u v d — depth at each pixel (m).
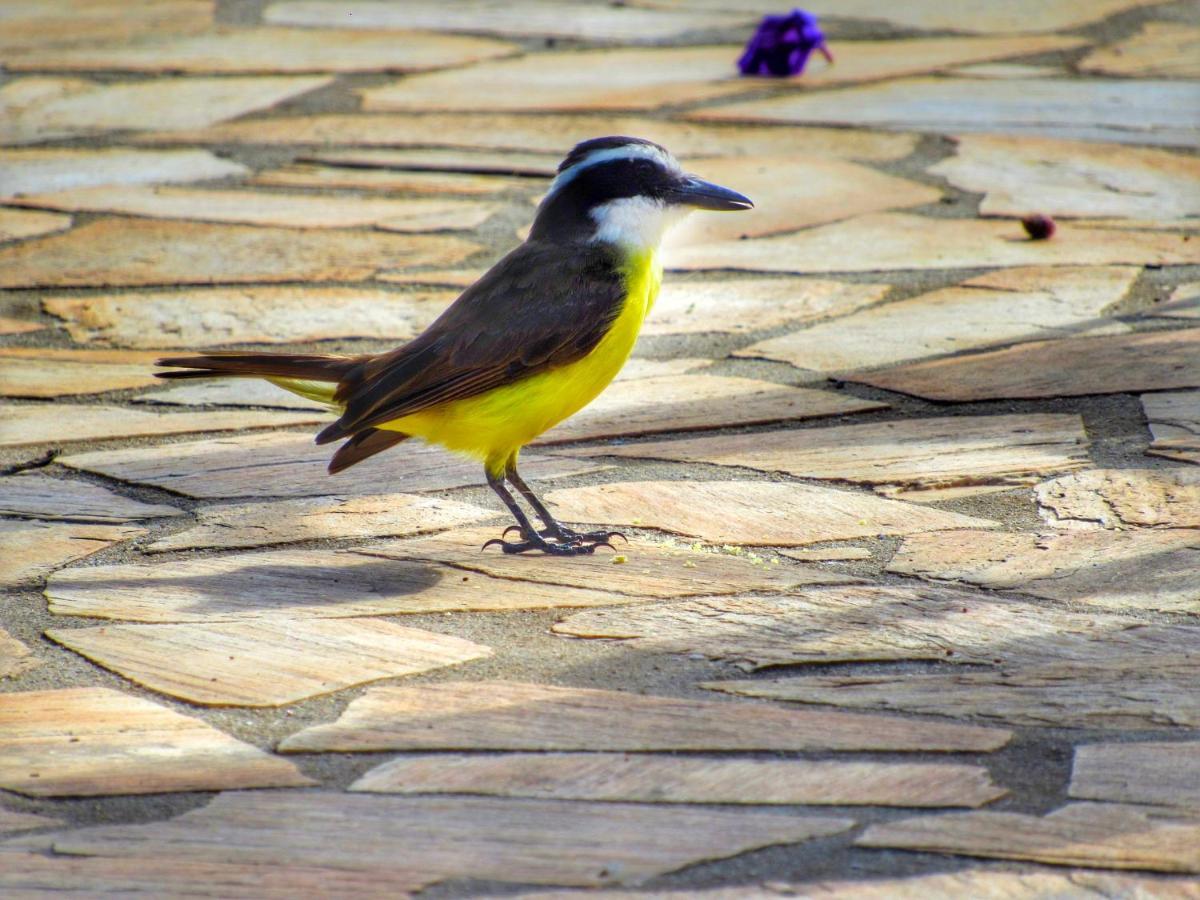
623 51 26.17
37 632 8.38
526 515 10.17
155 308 14.65
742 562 9.20
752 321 14.12
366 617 8.47
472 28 28.25
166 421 12.11
